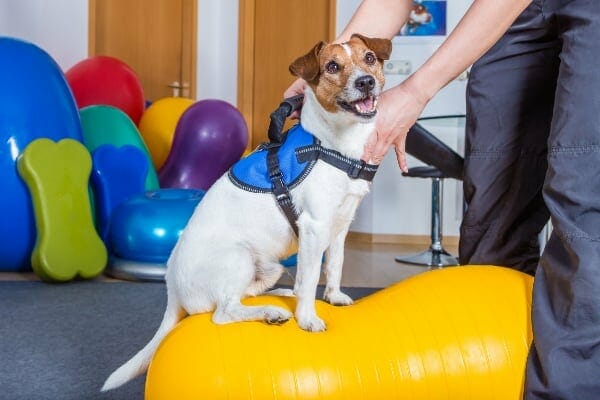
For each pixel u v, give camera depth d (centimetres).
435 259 463
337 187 148
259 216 154
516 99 170
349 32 178
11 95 358
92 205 397
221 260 150
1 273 380
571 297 126
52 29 509
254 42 666
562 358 126
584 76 129
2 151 352
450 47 144
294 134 155
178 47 653
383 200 585
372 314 141
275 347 132
